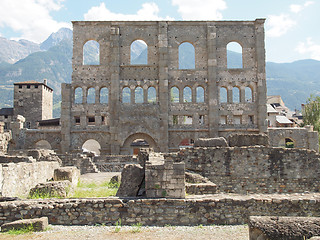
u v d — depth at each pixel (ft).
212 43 172.04
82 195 60.54
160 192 48.39
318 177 69.56
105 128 169.99
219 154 69.67
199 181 60.95
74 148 168.66
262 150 69.77
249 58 175.42
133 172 55.88
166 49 170.81
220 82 172.96
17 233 40.06
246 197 46.93
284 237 26.35
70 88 171.32
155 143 168.86
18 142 167.32
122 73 171.53
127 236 38.81
